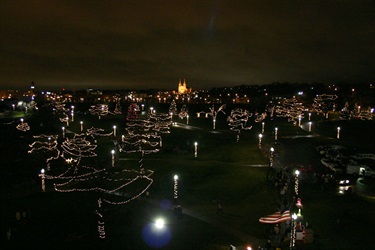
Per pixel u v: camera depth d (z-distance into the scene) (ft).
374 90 474.90
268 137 295.28
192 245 104.73
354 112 378.94
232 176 179.83
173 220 124.57
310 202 138.72
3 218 129.18
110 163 203.72
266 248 97.25
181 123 390.63
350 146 252.62
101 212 119.14
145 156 229.25
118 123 369.30
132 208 136.15
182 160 218.18
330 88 560.20
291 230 95.61
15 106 461.37
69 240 110.32
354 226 115.85
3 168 195.31
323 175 171.01
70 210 135.74
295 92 634.84
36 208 139.03
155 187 164.35
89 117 422.41
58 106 406.62
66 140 239.91
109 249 104.12
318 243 103.71
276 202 140.77
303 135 303.07
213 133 320.70
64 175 181.68
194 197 150.82
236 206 139.23
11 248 106.22
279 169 191.31
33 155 218.79
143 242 107.76
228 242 106.11
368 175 175.52
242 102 628.69
